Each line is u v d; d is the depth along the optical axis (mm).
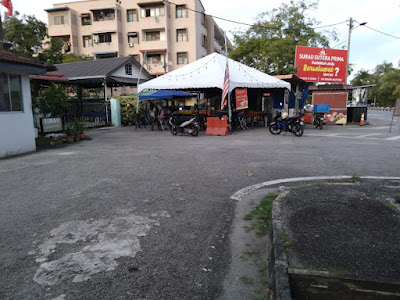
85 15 41219
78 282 2668
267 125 18719
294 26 30672
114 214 4172
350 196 4352
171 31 39875
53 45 30875
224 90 13242
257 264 3025
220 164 7320
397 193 4535
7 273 2801
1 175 6434
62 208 4398
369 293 2387
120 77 23625
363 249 2867
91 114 18516
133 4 40500
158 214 4191
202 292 2580
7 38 27750
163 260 3045
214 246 3357
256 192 5191
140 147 10281
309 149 9492
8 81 8969
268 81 15656
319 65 24875
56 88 12633
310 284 2463
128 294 2520
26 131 9500
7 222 3918
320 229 3291
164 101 24000
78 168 6996
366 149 9352
